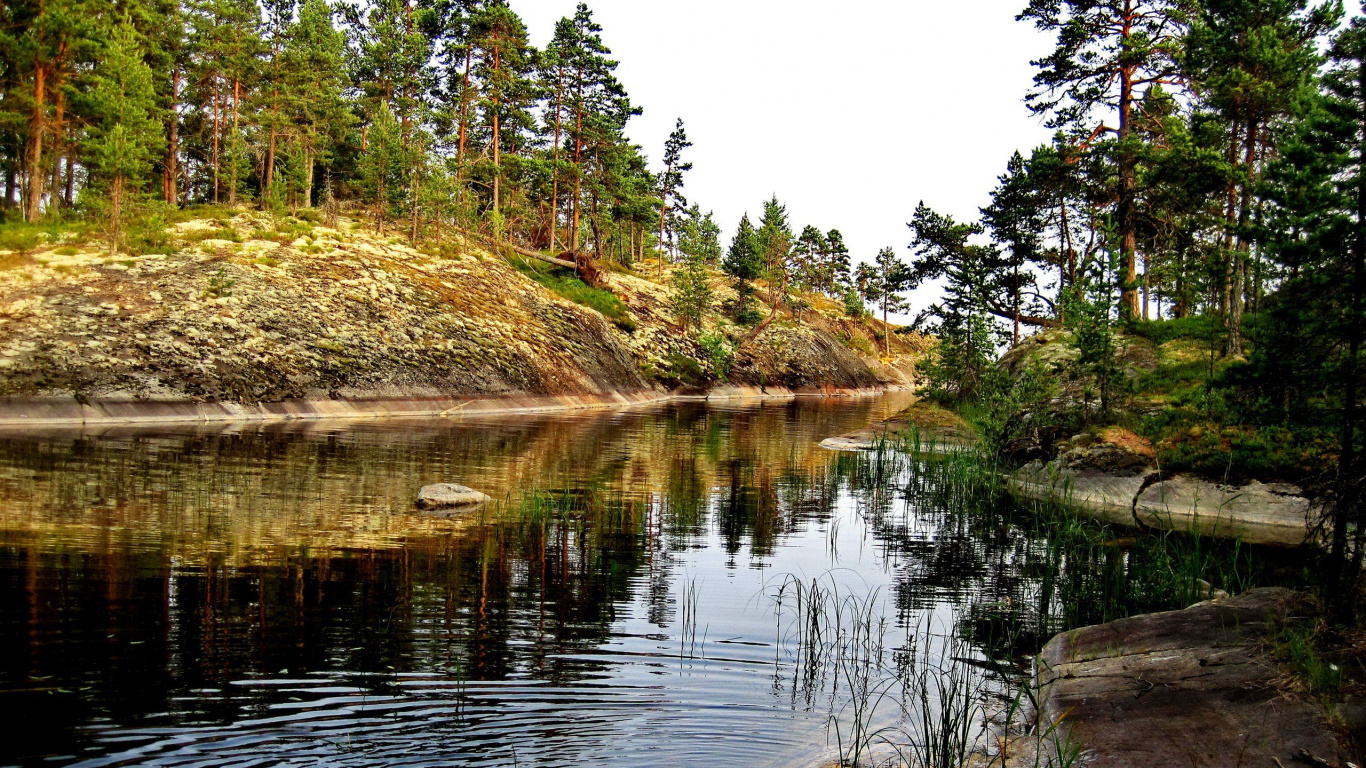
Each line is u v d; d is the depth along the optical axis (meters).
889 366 114.44
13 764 5.60
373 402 36.97
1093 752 6.58
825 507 19.12
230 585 10.38
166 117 57.09
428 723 6.71
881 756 6.54
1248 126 27.84
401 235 59.28
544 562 12.55
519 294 55.25
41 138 44.50
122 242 38.97
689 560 13.26
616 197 80.00
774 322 95.31
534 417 40.53
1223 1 27.88
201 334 34.34
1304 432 17.05
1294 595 9.45
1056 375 29.92
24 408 27.16
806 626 10.00
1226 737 6.52
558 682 7.79
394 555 12.36
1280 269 12.08
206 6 59.84
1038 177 38.97
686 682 7.97
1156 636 8.74
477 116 74.25
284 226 50.41
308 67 64.94
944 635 9.92
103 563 11.02
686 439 33.41
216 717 6.59
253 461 20.92
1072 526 16.50
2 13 43.12
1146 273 39.53
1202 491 20.27
